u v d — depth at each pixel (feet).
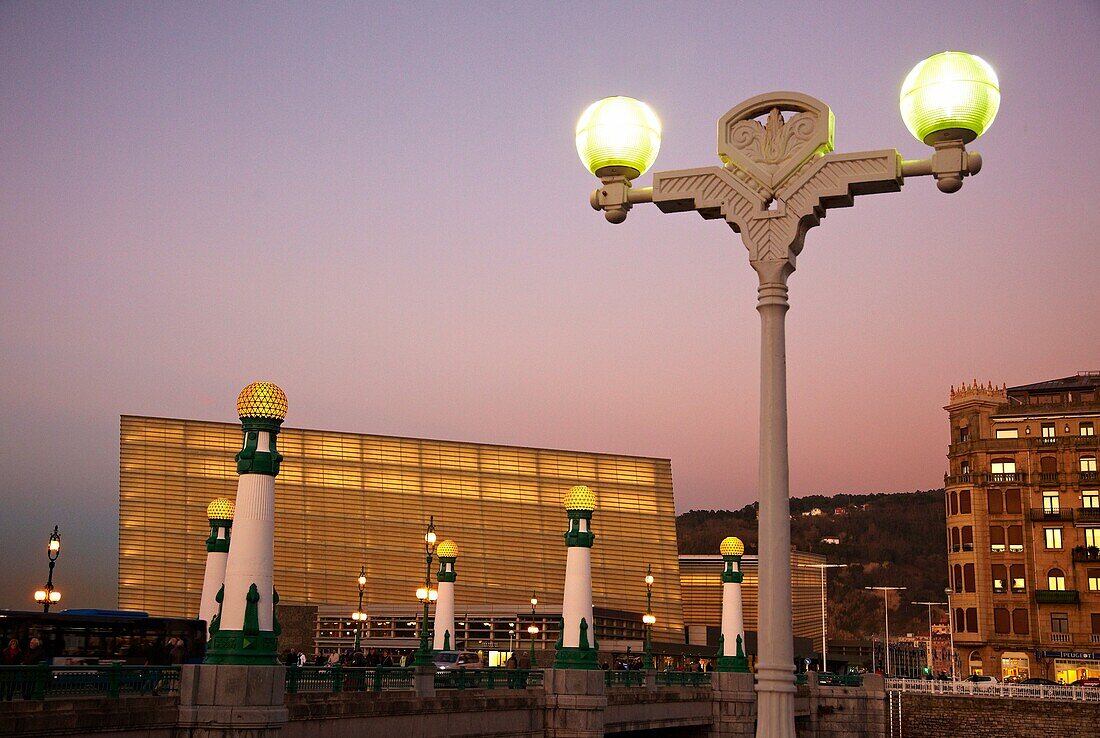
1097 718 278.87
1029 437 356.38
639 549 414.21
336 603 371.97
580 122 39.34
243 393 81.82
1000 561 349.61
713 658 347.36
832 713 282.15
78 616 118.73
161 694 78.79
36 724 67.46
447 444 410.93
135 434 370.53
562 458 422.82
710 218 38.91
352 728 97.66
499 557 399.03
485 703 117.60
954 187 35.88
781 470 35.45
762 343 36.22
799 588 455.22
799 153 36.40
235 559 80.07
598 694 129.49
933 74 35.78
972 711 288.71
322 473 390.01
